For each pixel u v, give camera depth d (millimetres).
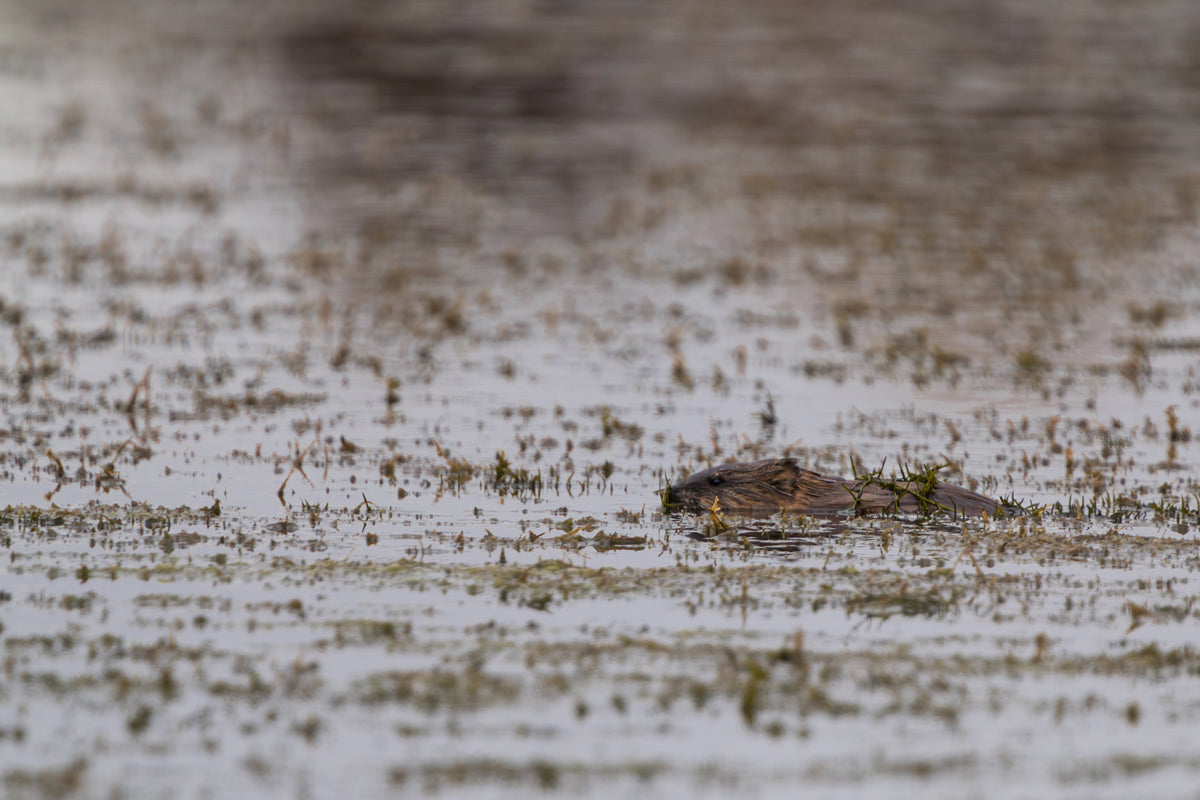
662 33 177125
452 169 116250
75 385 57406
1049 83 151125
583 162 120562
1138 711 27469
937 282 82438
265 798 23828
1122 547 38312
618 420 53844
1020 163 119438
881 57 163625
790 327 71875
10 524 39500
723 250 91500
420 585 34406
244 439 50188
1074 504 43219
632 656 29938
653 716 27078
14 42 166500
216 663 29344
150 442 49438
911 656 30109
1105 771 25031
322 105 140125
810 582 35062
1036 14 188625
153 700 27547
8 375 58188
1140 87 149375
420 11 191250
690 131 132875
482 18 186500
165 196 102625
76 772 24609
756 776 24750
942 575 35719
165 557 36531
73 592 33656
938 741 26188
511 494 43875
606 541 38812
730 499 42375
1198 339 69562
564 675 28844
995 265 86438
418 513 41500
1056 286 81625
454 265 85688
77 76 149500
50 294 74188
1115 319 73812
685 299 78375
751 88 149875
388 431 51812
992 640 31172
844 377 61938
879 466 48000
